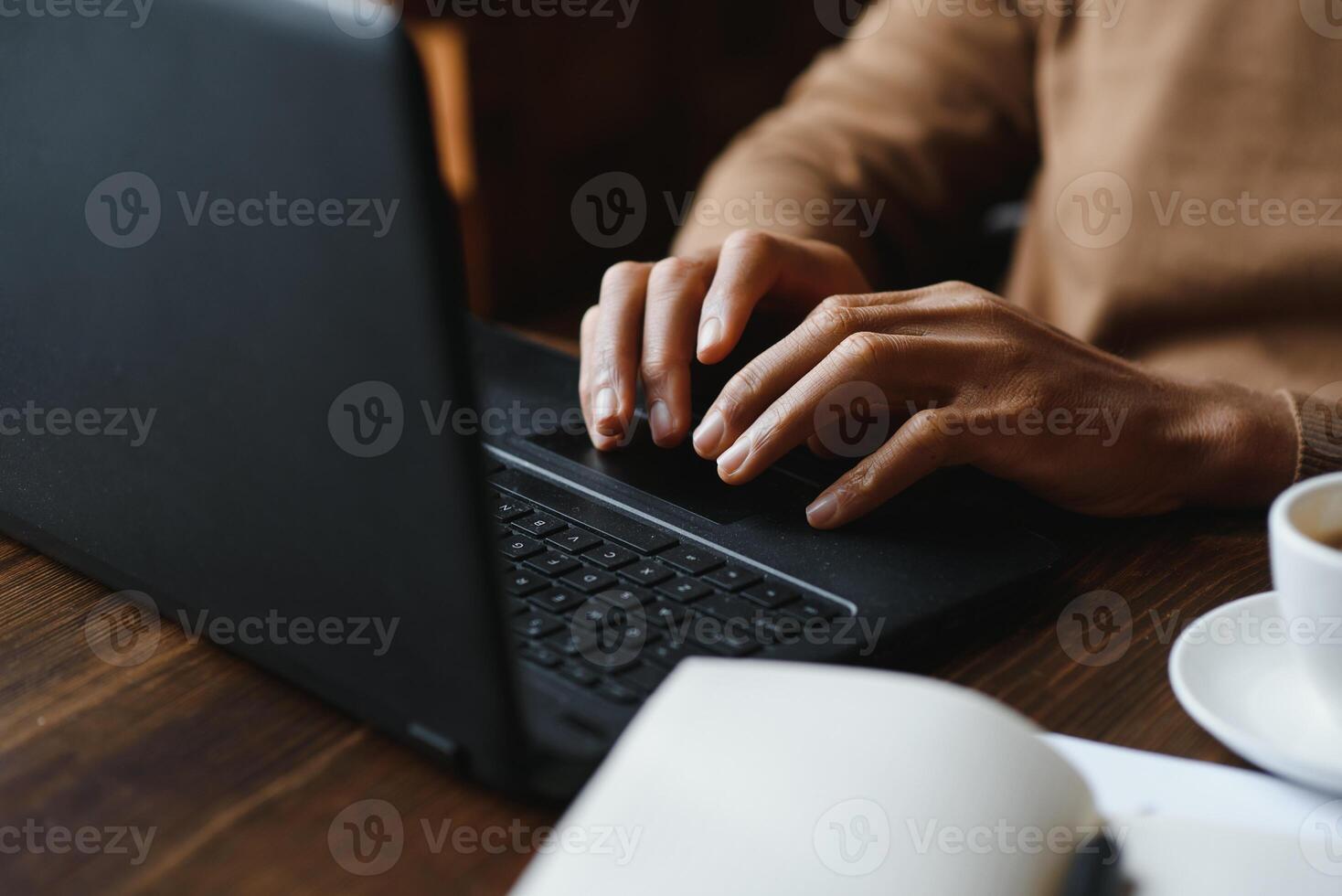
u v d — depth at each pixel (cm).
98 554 48
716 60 236
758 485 57
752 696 35
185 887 35
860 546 52
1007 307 61
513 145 204
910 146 110
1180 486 59
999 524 54
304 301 34
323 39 31
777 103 240
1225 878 33
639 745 34
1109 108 98
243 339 36
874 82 115
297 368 35
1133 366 63
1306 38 89
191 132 34
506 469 59
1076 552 56
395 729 40
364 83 30
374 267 32
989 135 113
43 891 34
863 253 101
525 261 213
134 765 40
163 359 39
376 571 36
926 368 56
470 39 189
